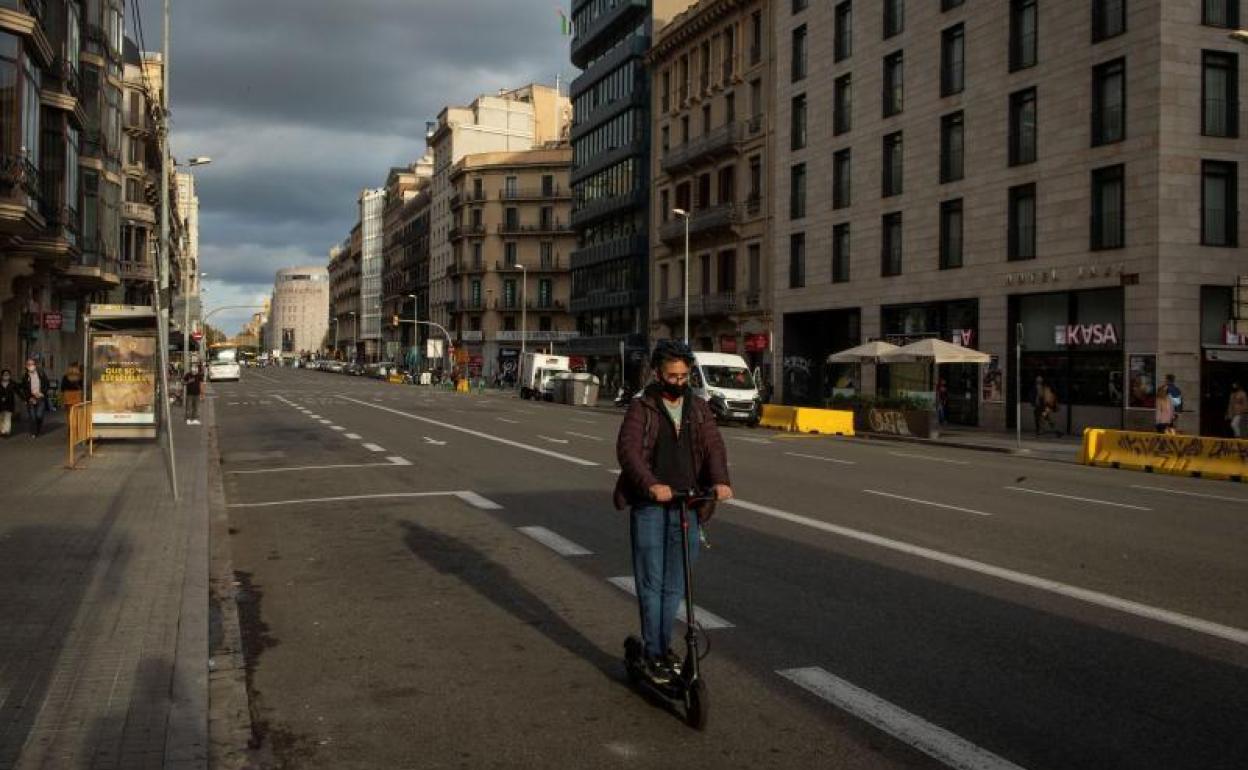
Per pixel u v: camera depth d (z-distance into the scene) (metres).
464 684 5.59
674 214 58.81
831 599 7.52
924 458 22.08
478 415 37.16
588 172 74.12
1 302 26.83
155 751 4.34
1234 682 5.54
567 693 5.43
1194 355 28.45
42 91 26.33
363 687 5.54
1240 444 19.56
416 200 129.38
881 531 10.77
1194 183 28.56
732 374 36.03
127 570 8.26
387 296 150.00
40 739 4.47
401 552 9.62
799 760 4.45
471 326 105.94
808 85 45.00
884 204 39.91
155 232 59.03
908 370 38.75
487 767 4.41
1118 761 4.42
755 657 6.02
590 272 75.25
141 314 21.84
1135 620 6.91
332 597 7.77
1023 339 33.50
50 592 7.43
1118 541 10.33
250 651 6.28
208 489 14.50
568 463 18.42
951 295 36.19
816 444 26.17
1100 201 30.48
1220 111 29.03
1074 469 20.86
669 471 5.10
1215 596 7.67
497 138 114.50
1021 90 33.12
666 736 4.77
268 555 9.56
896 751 4.55
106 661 5.68
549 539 10.24
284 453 20.59
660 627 5.18
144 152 60.31
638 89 65.56
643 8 66.31
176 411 37.00
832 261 43.12
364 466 17.89
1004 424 33.75
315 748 4.64
